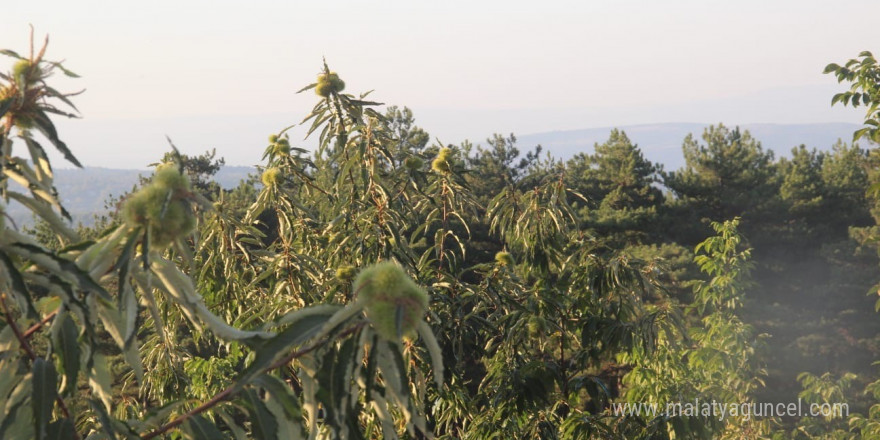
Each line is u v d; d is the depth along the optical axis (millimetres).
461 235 17906
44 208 2459
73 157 2387
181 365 6457
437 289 6805
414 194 7086
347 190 7016
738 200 31875
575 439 7043
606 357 8305
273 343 2162
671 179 32188
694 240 30719
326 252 6828
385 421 2342
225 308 6461
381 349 2148
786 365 22031
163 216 2174
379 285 2119
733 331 8570
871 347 23438
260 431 2250
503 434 6996
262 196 6645
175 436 2744
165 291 2479
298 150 7191
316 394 2189
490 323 6875
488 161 32500
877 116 6984
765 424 8820
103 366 2545
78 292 2357
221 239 6242
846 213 33375
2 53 2281
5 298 2332
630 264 7363
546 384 6781
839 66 7016
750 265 8680
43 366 2180
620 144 32125
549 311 7098
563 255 7883
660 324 7508
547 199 7496
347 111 6621
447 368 6449
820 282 30078
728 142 33312
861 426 8312
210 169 29000
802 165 36281
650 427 7426
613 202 31156
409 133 28594
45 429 2104
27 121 2316
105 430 2252
